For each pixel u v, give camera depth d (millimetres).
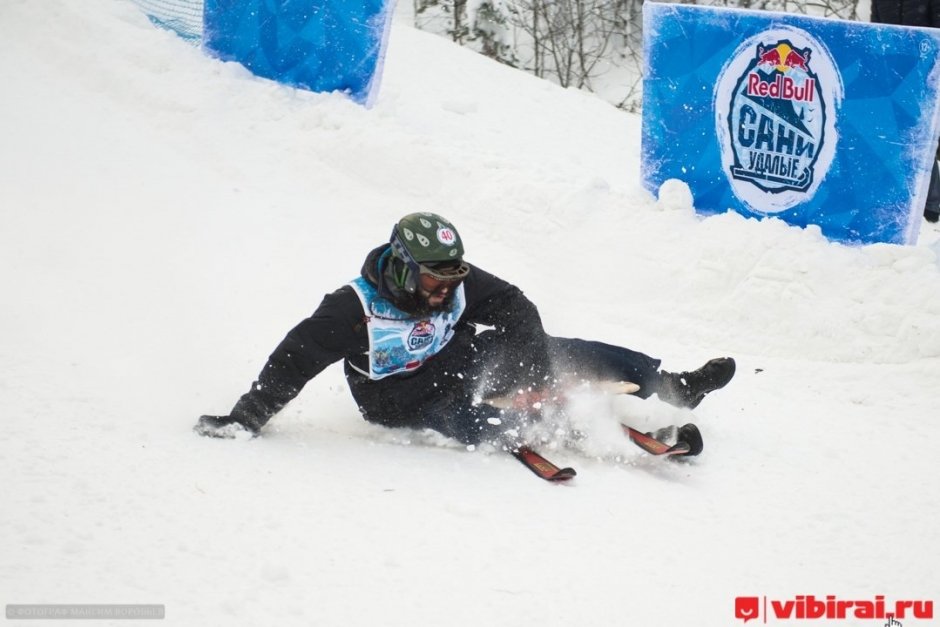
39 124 14430
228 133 14555
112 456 7285
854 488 7855
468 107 17125
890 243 11117
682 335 10805
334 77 15188
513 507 7129
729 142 11984
